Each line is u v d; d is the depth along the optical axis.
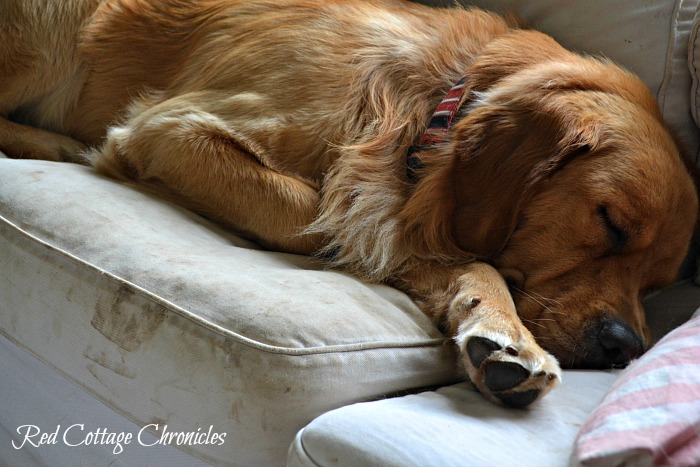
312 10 1.89
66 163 1.91
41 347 1.43
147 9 2.09
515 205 1.62
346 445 1.03
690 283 1.96
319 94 1.77
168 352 1.23
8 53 2.09
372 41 1.83
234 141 1.76
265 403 1.15
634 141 1.59
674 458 0.89
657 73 1.89
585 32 1.98
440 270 1.64
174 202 1.81
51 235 1.45
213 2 2.03
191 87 1.93
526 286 1.63
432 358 1.37
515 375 1.23
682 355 1.08
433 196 1.66
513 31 1.89
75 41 2.12
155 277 1.33
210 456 1.21
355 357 1.23
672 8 1.87
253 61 1.84
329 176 1.74
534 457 1.04
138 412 1.29
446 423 1.10
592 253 1.59
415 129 1.79
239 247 1.65
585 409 1.25
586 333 1.54
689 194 1.65
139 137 1.83
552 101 1.62
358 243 1.67
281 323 1.20
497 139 1.63
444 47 1.85
